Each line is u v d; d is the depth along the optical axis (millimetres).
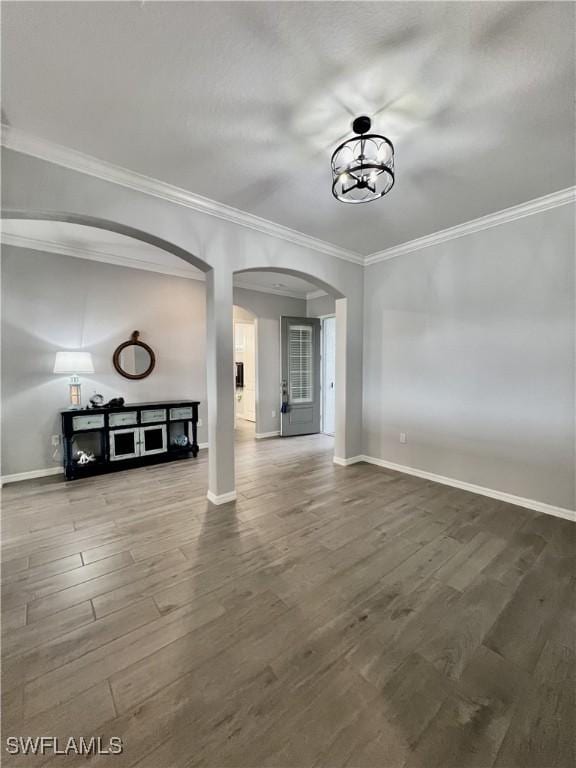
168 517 2750
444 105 1720
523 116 1798
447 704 1240
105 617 1666
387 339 3990
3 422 3588
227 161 2191
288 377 5859
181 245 2605
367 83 1593
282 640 1530
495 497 3113
